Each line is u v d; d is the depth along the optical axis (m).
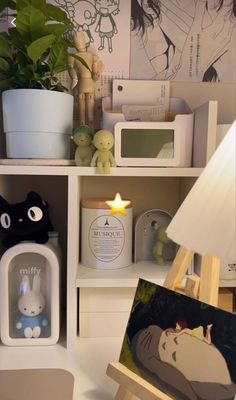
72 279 0.83
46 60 0.90
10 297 0.88
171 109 1.02
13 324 0.88
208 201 0.51
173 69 1.02
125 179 1.05
